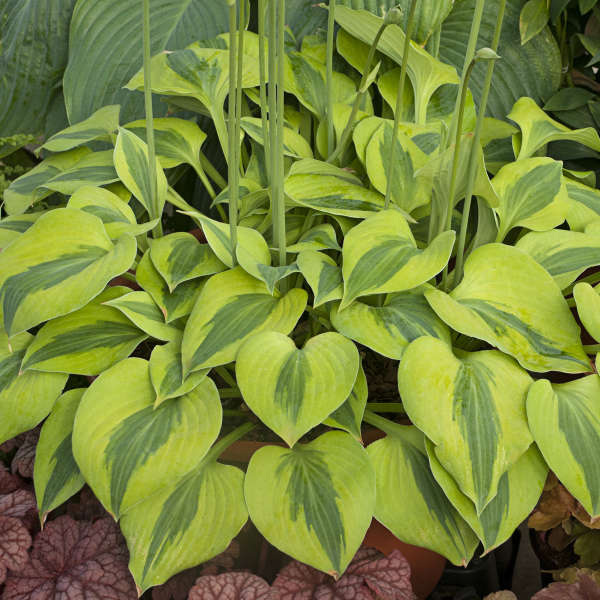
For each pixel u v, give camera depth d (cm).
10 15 156
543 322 93
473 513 81
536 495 85
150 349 124
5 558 90
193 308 93
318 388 83
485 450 81
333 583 88
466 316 91
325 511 82
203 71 123
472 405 83
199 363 86
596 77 157
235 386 111
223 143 124
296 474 86
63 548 95
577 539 111
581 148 146
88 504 107
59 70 157
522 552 120
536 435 81
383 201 112
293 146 125
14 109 160
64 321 96
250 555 109
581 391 90
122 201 110
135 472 80
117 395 86
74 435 82
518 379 87
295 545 80
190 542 83
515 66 148
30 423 89
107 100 144
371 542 100
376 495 86
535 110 134
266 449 88
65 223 96
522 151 127
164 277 96
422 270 90
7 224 114
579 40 152
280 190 97
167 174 145
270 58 92
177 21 144
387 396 121
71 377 126
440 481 81
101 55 143
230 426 118
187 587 98
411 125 128
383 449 90
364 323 91
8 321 86
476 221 138
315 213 116
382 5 131
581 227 115
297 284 109
